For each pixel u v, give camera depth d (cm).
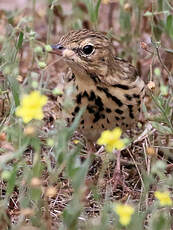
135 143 1290
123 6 1489
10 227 986
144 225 1014
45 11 1705
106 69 1143
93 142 1255
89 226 927
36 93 916
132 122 1193
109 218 965
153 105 1347
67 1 1847
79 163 955
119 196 1166
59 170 991
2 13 1672
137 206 1025
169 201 945
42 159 1162
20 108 957
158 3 1423
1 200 1066
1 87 1293
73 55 1126
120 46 1619
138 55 1545
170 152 1266
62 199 1123
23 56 1603
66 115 1151
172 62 1437
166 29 1368
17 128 1062
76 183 926
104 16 1764
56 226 1019
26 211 949
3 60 1272
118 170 1191
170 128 1163
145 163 1188
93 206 1100
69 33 1157
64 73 1267
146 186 1012
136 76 1198
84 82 1142
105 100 1149
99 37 1142
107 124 1173
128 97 1159
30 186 1007
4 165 1035
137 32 1516
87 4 1333
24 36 1361
